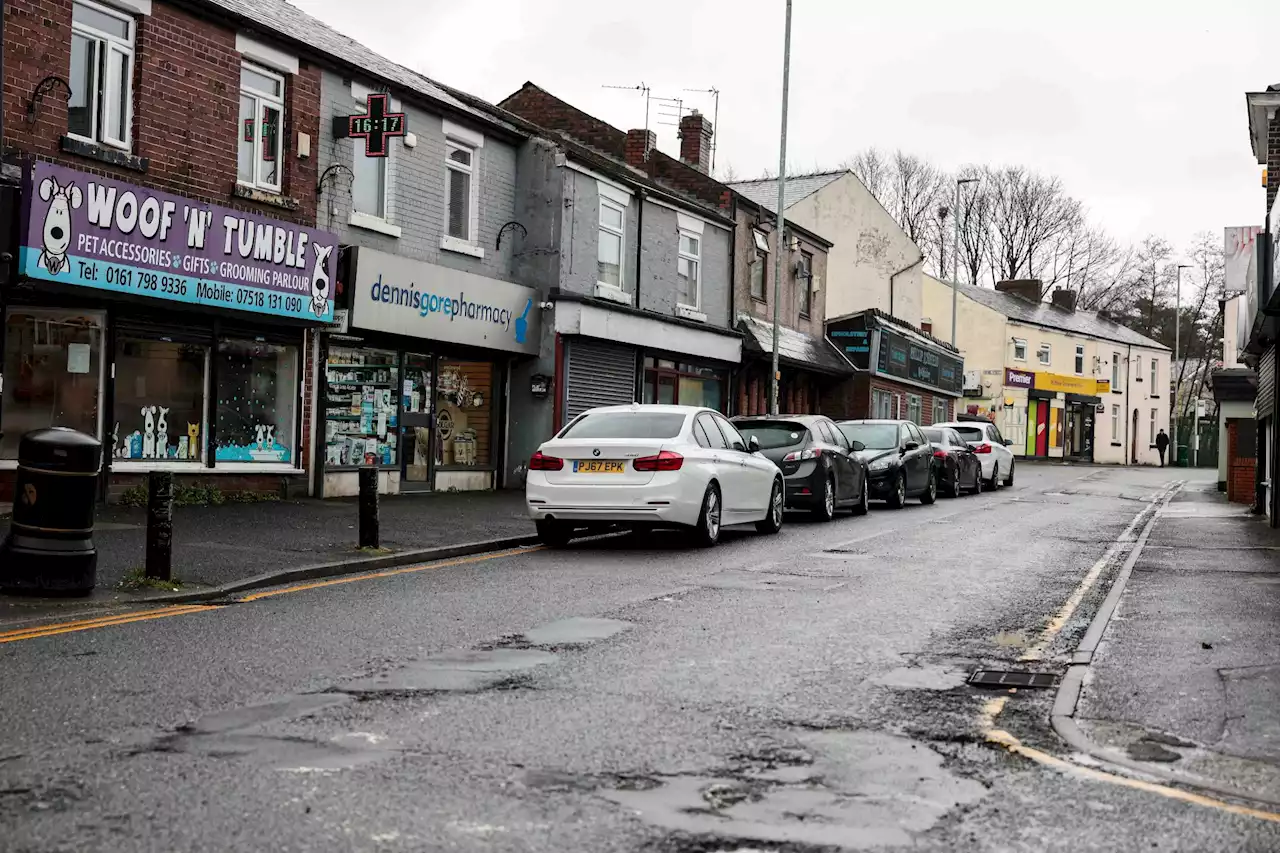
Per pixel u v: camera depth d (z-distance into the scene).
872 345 36.16
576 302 22.28
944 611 9.71
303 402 17.48
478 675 6.90
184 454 15.73
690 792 4.78
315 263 17.06
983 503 24.61
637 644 7.95
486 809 4.51
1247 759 5.40
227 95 15.97
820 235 37.28
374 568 11.82
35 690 6.28
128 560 10.88
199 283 15.12
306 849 4.07
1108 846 4.26
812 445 18.52
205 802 4.52
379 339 18.95
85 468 9.21
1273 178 19.94
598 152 29.05
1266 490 21.38
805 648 7.95
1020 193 69.69
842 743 5.58
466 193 21.17
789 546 14.62
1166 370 69.75
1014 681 7.04
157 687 6.41
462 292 20.06
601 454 13.64
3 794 4.58
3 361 13.84
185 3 15.19
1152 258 73.69
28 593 9.07
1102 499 26.80
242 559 11.32
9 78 13.15
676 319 25.97
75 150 13.80
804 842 4.23
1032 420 57.75
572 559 12.90
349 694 6.35
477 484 21.59
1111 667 7.37
